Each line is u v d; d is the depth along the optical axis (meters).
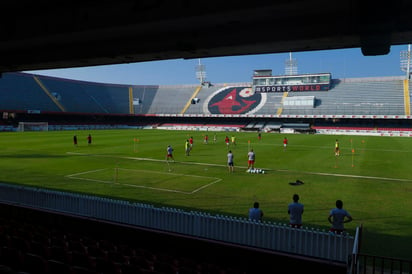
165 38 8.83
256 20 7.52
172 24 7.77
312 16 7.19
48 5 8.17
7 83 83.38
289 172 23.91
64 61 10.91
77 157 30.91
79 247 7.71
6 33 9.28
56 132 69.00
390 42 7.15
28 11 8.53
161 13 7.36
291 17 7.27
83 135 60.56
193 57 9.97
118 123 101.12
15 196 13.95
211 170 24.50
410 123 76.69
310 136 62.84
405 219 13.34
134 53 9.55
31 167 25.11
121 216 11.77
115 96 104.38
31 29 8.95
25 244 7.36
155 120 103.75
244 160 29.80
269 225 9.58
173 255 8.93
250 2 6.62
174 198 16.38
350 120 83.06
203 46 8.69
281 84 92.62
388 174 23.28
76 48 10.30
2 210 12.40
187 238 9.34
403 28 6.36
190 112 94.31
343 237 8.63
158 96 107.06
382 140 53.91
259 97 93.31
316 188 18.83
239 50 8.85
